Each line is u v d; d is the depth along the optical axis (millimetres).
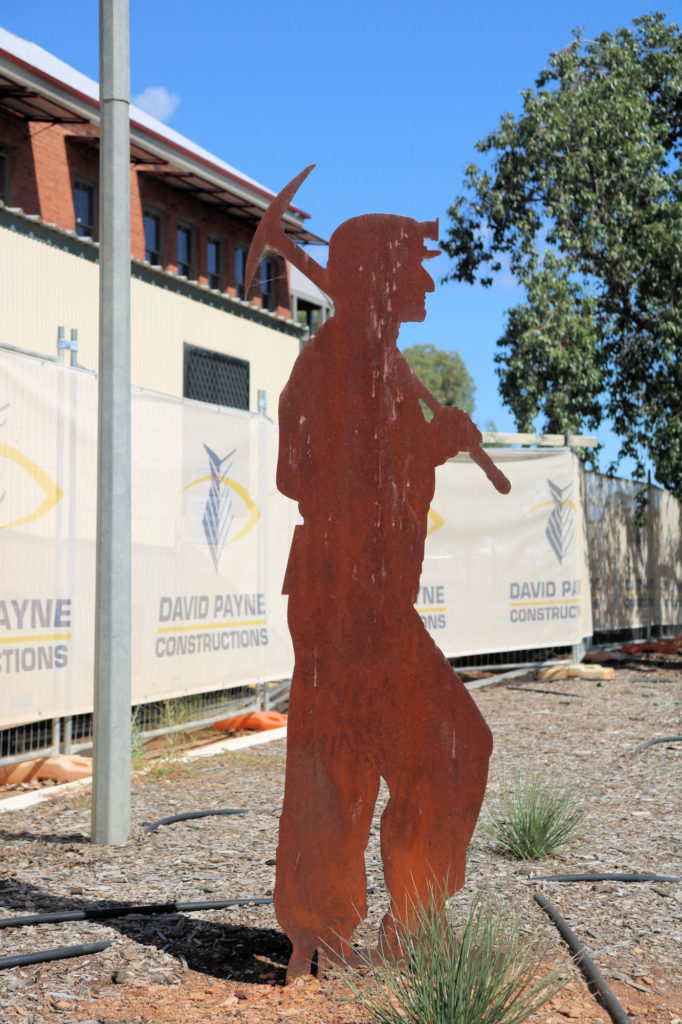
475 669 13242
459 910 4168
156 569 8047
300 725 3639
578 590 13555
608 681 12750
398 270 3701
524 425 15094
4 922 4012
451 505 12273
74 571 7184
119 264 5590
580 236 15273
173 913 4207
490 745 3633
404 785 3576
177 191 23062
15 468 6715
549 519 13211
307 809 3605
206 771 7340
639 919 4156
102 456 5543
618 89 15594
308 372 3746
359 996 3178
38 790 6691
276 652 9594
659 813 6023
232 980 3551
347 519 3668
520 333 15102
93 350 15336
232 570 8992
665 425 14977
